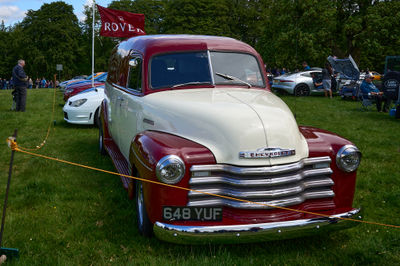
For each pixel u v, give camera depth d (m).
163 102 3.96
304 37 27.48
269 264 3.28
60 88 23.98
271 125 3.37
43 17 62.72
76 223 4.04
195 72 4.47
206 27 49.62
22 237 3.70
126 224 4.04
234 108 3.57
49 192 5.03
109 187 5.27
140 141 3.54
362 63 39.41
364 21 29.41
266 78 4.80
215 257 3.31
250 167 3.19
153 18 58.91
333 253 3.46
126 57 5.42
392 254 3.44
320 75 19.64
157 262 3.22
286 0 28.73
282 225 3.07
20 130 9.67
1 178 5.66
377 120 11.45
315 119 11.59
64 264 3.20
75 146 7.92
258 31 51.53
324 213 3.37
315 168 3.42
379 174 5.88
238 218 3.22
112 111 5.98
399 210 4.54
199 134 3.41
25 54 62.28
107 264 3.24
